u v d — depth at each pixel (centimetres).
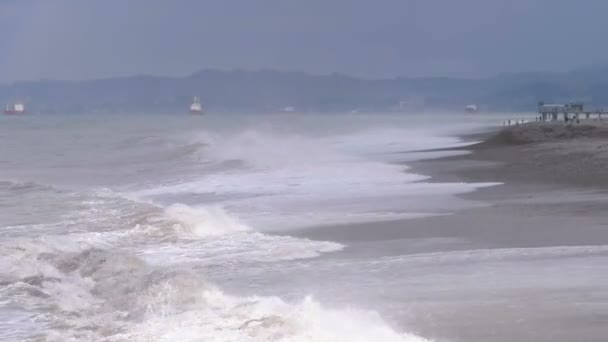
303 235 7012
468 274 5075
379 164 14538
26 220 8150
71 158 19950
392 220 7725
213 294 4456
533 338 3612
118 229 7306
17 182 12012
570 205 8369
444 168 13625
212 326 3778
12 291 4750
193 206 8894
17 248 5956
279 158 16088
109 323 4012
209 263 5797
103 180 13662
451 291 4584
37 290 4791
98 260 5516
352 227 7369
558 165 12925
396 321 3928
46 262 5588
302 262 5766
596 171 11600
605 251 5738
